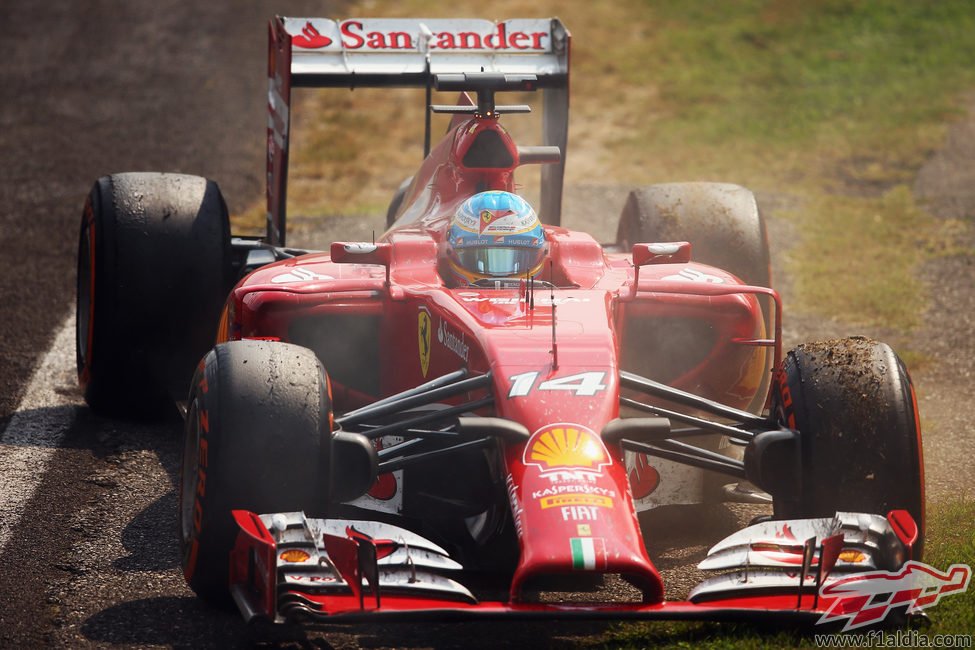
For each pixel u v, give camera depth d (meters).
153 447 21.75
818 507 14.51
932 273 36.50
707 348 19.58
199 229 22.89
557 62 27.75
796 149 58.16
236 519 13.28
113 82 68.69
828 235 41.50
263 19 84.12
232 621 14.82
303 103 67.31
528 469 13.84
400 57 27.36
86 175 49.41
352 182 51.25
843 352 15.21
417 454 15.91
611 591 15.92
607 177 53.59
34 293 32.19
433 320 17.36
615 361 15.41
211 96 66.44
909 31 83.12
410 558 13.45
